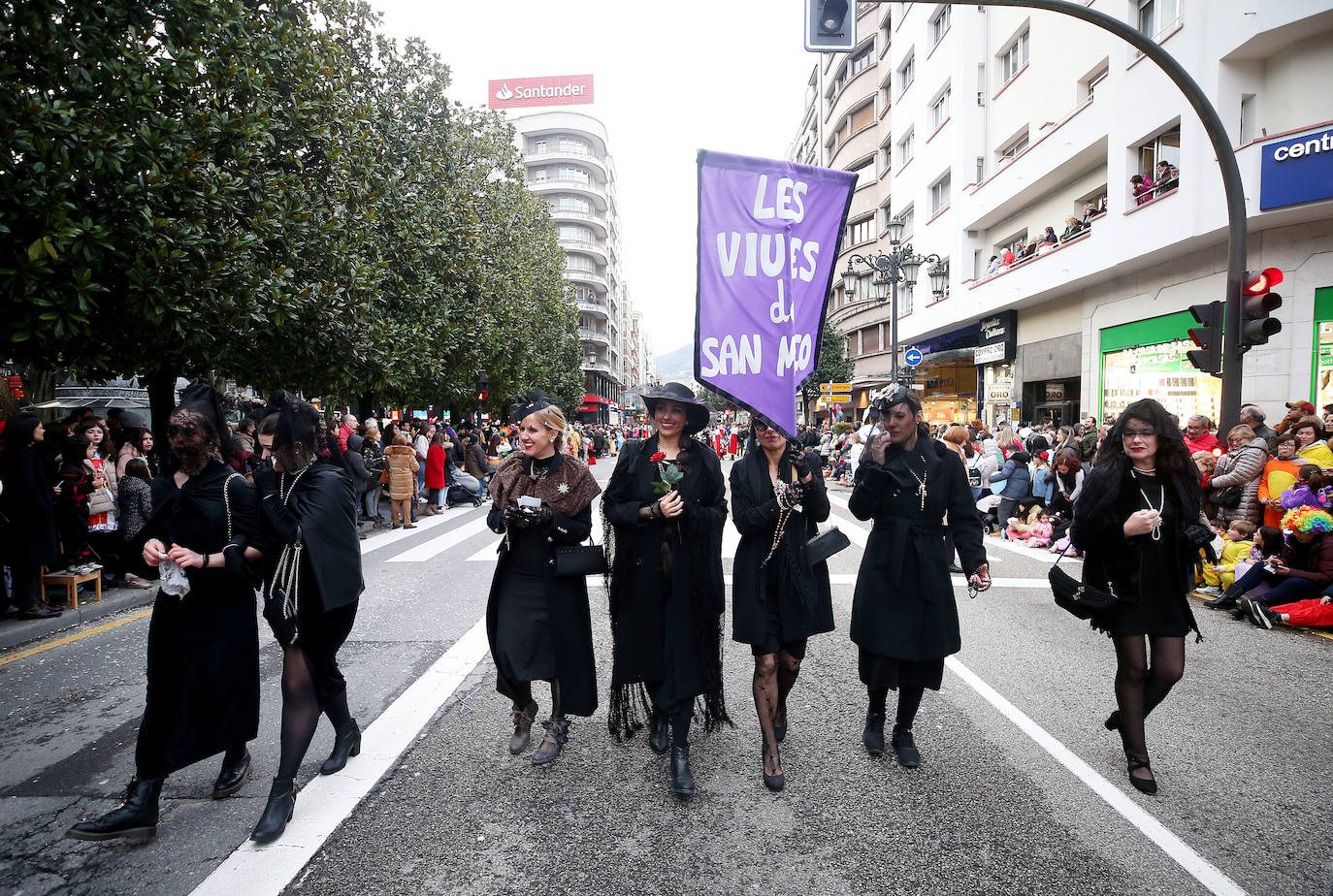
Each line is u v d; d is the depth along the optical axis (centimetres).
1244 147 1038
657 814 293
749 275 317
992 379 2041
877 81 3091
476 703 416
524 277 2550
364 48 1315
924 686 331
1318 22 1009
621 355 9812
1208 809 294
